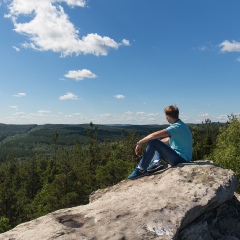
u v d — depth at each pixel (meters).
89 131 108.31
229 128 31.52
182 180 5.60
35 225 4.41
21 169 98.56
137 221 4.30
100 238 3.91
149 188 5.55
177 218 4.44
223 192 5.37
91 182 59.91
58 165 95.50
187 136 6.32
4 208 61.50
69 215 4.69
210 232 5.38
